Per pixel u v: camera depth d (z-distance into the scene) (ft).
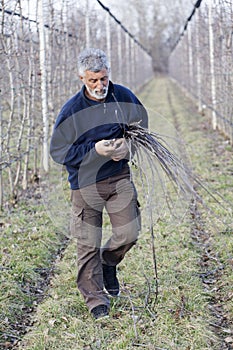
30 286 13.83
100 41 41.16
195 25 47.93
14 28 21.12
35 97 24.53
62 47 28.27
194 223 17.89
